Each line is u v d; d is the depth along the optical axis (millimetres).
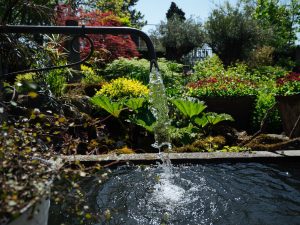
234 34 15211
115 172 2711
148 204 2150
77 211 1156
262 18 20703
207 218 1996
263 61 14352
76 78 5742
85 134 4062
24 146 1245
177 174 2693
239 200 2244
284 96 4441
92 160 2762
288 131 4480
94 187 2395
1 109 1173
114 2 13797
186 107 4742
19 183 1025
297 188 2455
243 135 4820
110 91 5242
